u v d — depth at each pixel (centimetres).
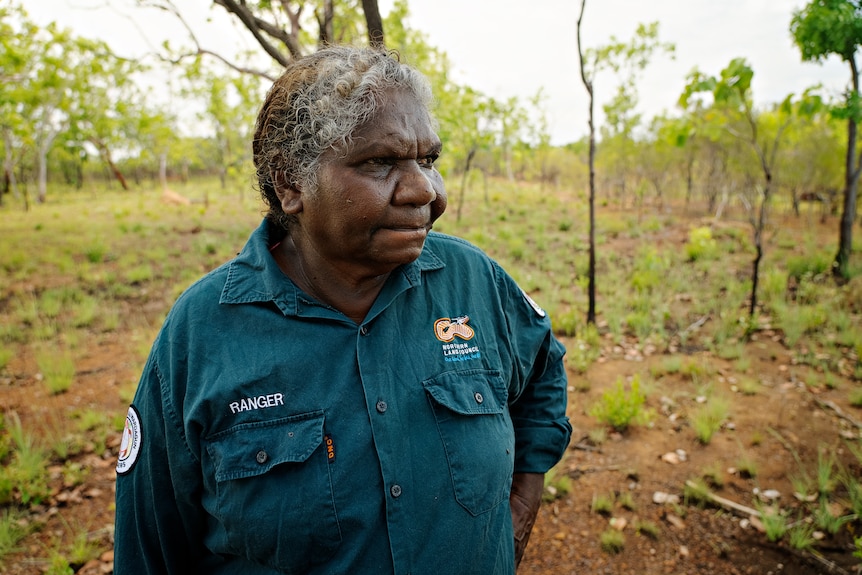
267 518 89
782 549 285
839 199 1421
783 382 462
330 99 84
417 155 90
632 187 1931
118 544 102
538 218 1367
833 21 595
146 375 98
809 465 350
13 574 289
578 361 500
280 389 92
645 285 720
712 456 366
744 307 643
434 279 110
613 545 295
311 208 90
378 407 94
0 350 579
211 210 1906
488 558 101
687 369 486
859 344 492
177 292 823
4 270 956
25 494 342
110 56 391
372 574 91
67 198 2984
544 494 335
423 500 94
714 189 1516
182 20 344
